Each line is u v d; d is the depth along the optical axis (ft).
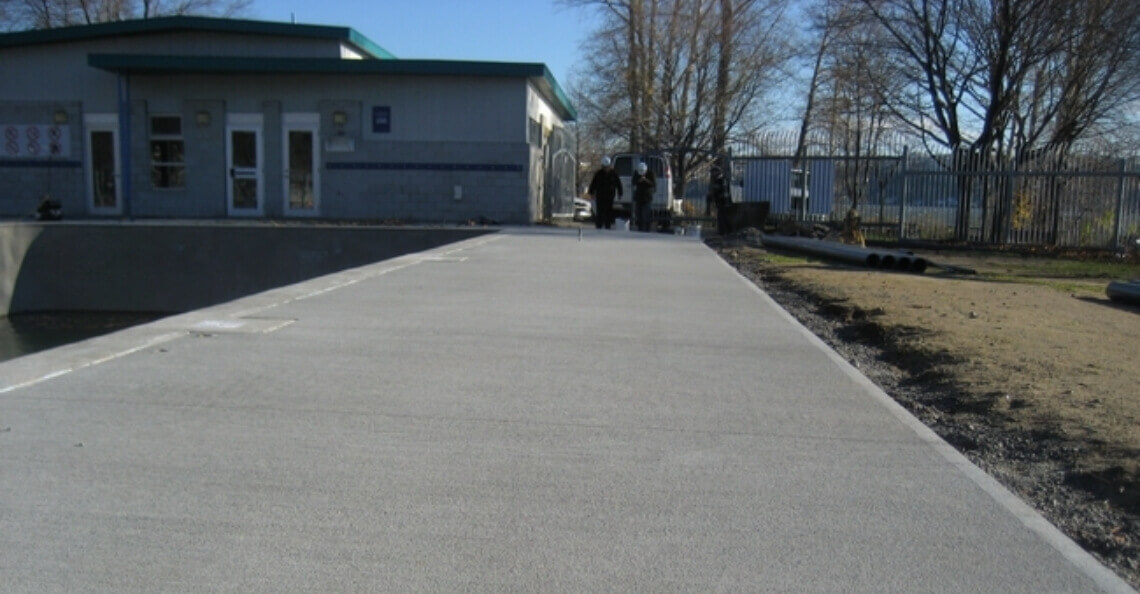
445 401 19.60
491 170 87.10
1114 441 17.53
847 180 86.58
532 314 31.04
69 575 11.45
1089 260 71.00
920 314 34.04
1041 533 13.55
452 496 14.32
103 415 17.90
